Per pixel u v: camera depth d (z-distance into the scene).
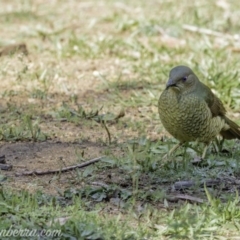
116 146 12.52
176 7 22.47
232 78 15.61
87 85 16.16
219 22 20.64
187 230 9.26
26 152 12.18
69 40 18.59
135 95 15.22
